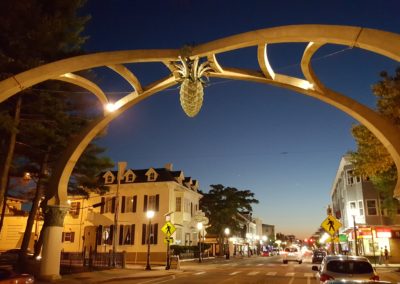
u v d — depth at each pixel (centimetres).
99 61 1686
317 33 1341
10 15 2039
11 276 1340
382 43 1246
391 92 2234
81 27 2392
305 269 3416
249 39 1481
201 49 1588
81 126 2695
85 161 2841
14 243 4928
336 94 1650
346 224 5338
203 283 2119
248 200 6938
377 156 2455
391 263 4406
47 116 2381
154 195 4788
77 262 3628
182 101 1650
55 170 2145
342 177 5684
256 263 4756
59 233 2120
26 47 2155
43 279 2047
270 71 1759
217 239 6738
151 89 2009
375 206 4584
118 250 4700
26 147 2559
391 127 1574
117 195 3525
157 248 4616
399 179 1520
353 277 1209
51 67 1662
